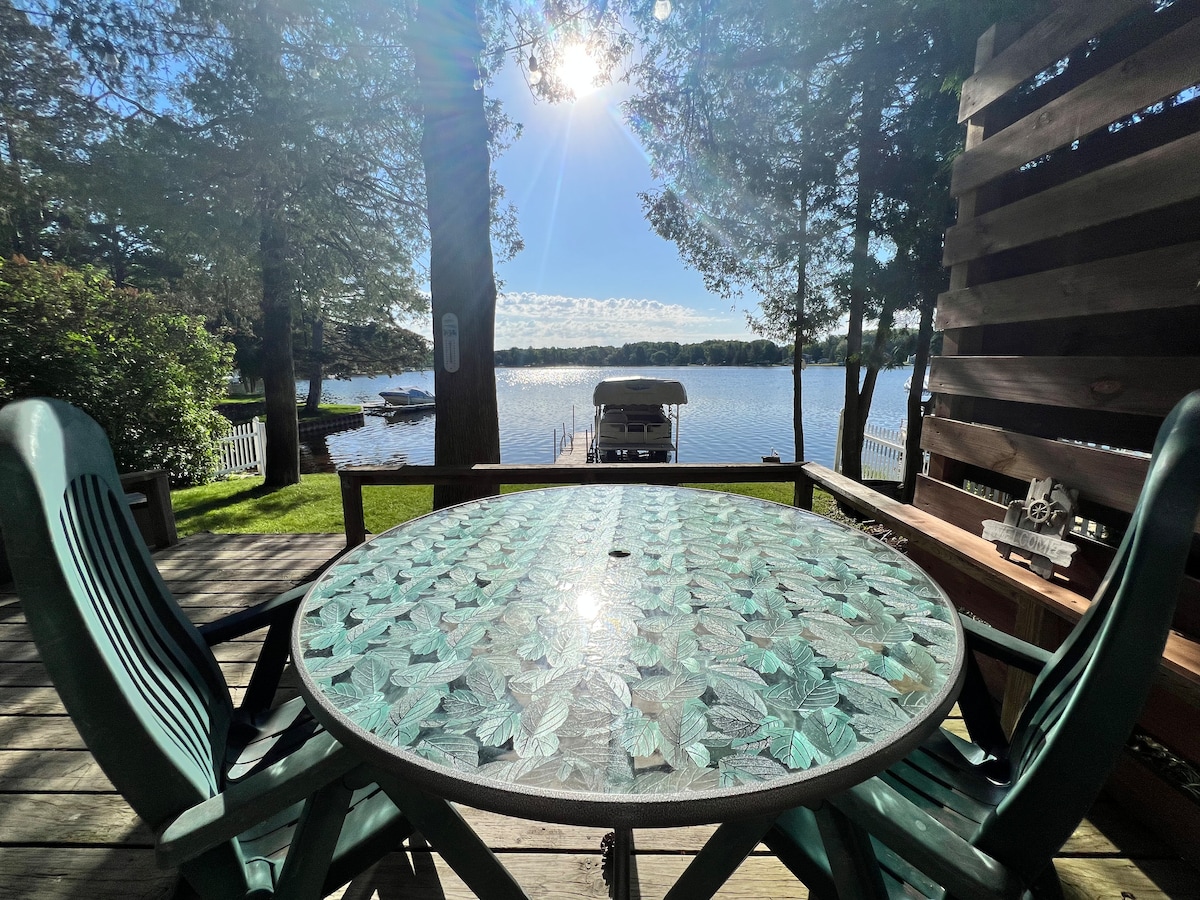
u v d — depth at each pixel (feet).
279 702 6.82
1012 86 6.64
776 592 3.87
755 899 4.20
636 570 4.28
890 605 3.67
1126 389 5.08
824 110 25.79
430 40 12.44
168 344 25.07
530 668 2.95
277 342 24.64
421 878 4.39
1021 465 6.30
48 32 15.44
